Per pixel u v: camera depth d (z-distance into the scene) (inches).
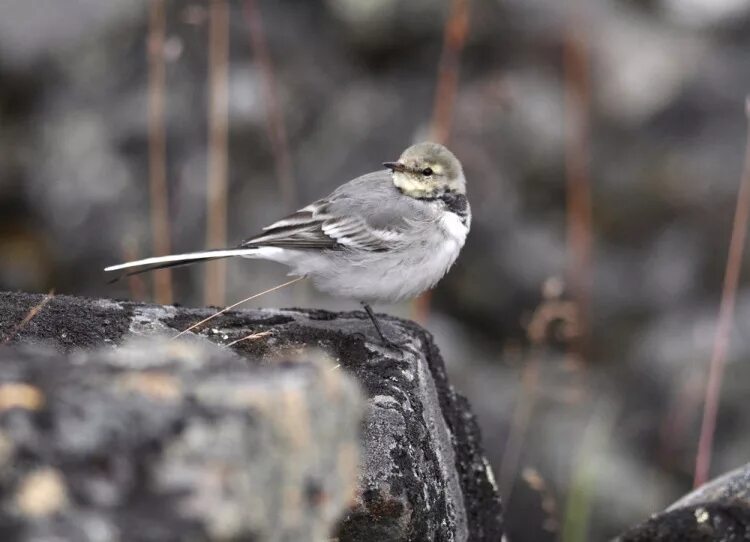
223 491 143.4
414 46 700.7
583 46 690.2
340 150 650.2
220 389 151.7
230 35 685.9
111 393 149.0
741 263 657.6
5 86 693.9
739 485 301.3
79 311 276.5
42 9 717.9
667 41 754.8
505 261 615.2
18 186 654.5
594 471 515.2
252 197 628.4
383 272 338.0
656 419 577.3
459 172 351.9
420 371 282.8
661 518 281.9
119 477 142.3
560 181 650.2
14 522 137.1
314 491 155.9
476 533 293.1
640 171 685.3
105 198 635.5
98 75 688.4
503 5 711.7
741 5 794.8
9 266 626.2
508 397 557.3
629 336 625.9
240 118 645.3
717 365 411.2
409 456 238.7
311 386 155.9
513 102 649.6
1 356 163.9
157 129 488.1
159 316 283.9
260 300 566.9
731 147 700.7
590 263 640.4
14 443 142.3
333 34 704.4
